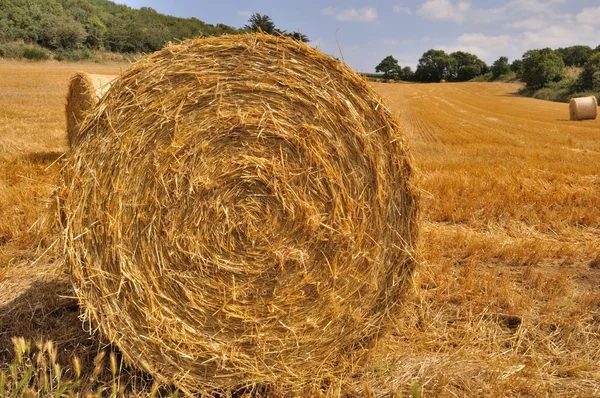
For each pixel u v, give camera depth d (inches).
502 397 123.0
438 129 845.8
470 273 192.1
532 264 212.7
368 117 130.5
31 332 145.1
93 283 122.6
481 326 158.7
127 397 122.0
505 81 3713.1
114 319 122.9
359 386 129.3
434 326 159.0
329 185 129.5
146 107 123.1
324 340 132.2
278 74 128.4
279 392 127.2
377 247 133.2
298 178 129.6
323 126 129.2
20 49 2023.9
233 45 126.4
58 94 985.5
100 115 121.1
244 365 127.3
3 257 190.5
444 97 1939.0
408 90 2326.5
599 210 288.2
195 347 125.0
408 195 133.0
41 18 2287.2
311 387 128.1
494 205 287.4
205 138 126.4
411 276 135.3
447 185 329.1
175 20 2997.0
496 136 734.5
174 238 124.8
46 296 164.1
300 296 130.2
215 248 127.5
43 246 197.3
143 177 123.4
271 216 129.8
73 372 127.5
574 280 197.2
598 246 230.8
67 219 120.0
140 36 2496.3
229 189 128.0
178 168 124.3
